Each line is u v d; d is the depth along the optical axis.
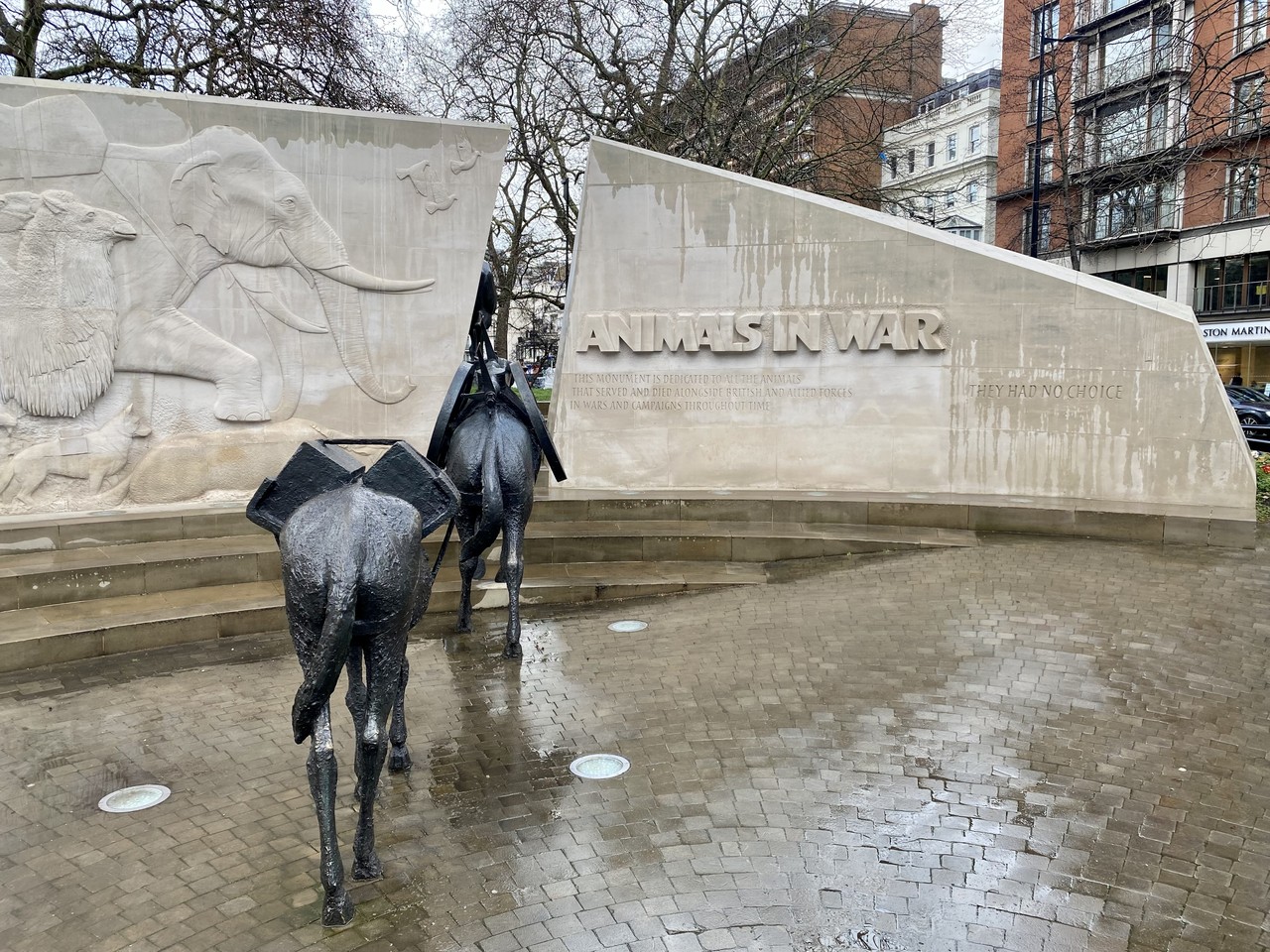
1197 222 31.42
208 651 7.54
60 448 9.49
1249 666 6.65
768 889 3.94
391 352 10.96
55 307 9.30
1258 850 4.23
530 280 30.56
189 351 10.01
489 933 3.64
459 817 4.64
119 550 8.98
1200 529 10.44
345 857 4.24
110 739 5.71
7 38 16.20
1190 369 11.27
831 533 10.84
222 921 3.75
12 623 7.49
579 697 6.36
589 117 22.62
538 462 7.53
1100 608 8.05
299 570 3.68
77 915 3.81
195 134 9.80
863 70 21.59
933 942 3.55
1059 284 11.62
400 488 4.30
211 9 17.98
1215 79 17.91
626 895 3.90
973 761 5.20
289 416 10.57
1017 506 11.06
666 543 10.38
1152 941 3.55
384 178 10.68
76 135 9.25
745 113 21.61
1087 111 24.94
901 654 7.04
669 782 5.00
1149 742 5.43
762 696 6.28
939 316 11.95
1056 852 4.21
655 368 12.46
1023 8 29.92
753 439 12.43
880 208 25.56
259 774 5.20
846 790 4.86
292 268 10.41
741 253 12.26
